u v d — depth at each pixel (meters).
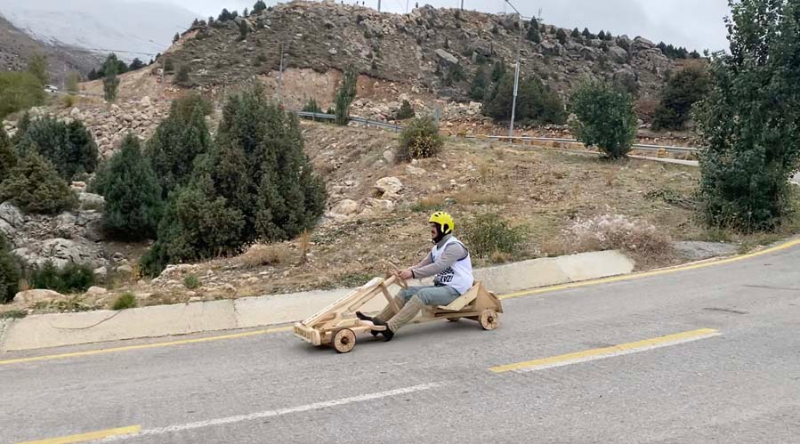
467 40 92.44
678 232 14.11
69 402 5.86
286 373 6.52
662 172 22.66
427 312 7.84
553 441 4.76
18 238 23.20
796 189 19.05
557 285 10.61
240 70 77.06
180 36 94.69
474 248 11.87
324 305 9.28
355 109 66.44
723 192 14.80
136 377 6.56
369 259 11.85
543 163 25.25
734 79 14.95
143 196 24.20
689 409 5.32
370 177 25.23
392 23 94.56
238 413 5.44
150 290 10.20
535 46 90.69
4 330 8.15
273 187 17.03
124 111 50.75
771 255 12.39
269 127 17.53
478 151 27.78
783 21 14.43
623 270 11.48
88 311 8.82
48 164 25.95
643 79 81.31
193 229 16.58
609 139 26.53
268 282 10.53
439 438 4.84
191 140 27.98
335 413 5.38
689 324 7.96
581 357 6.77
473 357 6.88
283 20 93.31
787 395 5.60
